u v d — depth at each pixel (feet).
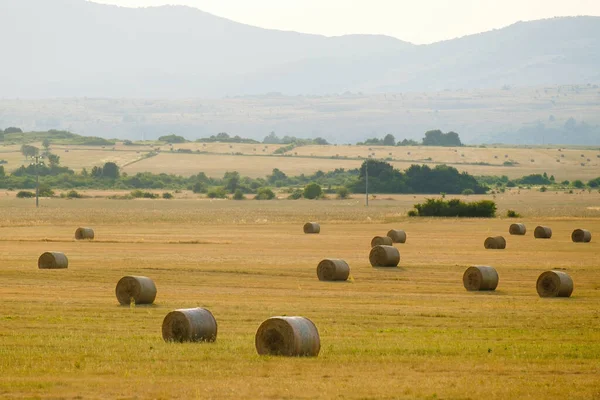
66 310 359.25
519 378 220.43
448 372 228.43
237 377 216.95
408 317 347.36
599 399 196.95
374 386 207.92
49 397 195.83
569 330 313.53
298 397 196.54
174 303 388.16
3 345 266.98
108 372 223.51
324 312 360.07
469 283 457.68
